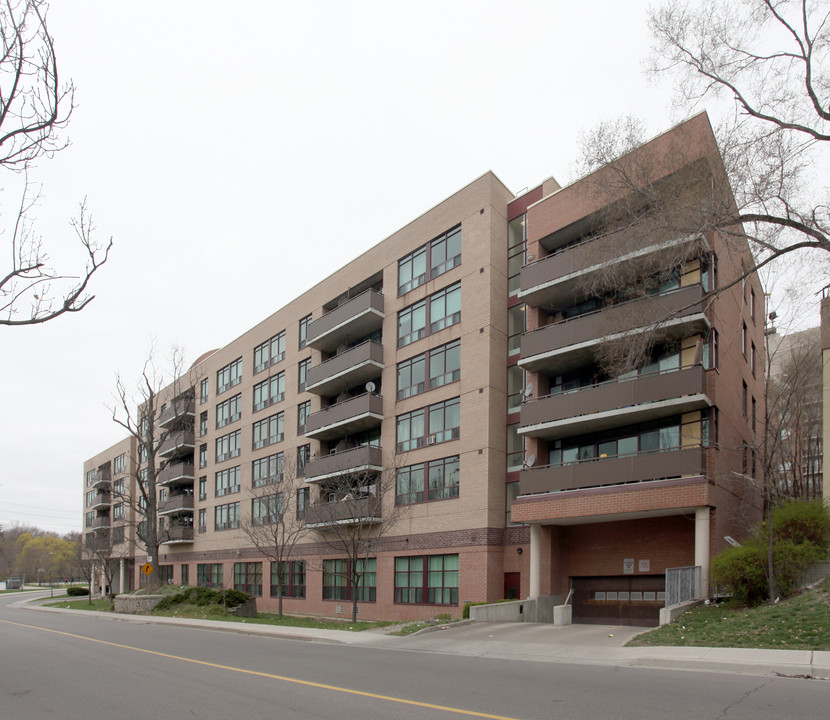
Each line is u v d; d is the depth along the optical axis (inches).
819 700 315.9
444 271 1166.3
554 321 1013.2
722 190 565.9
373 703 331.6
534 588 916.6
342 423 1277.1
